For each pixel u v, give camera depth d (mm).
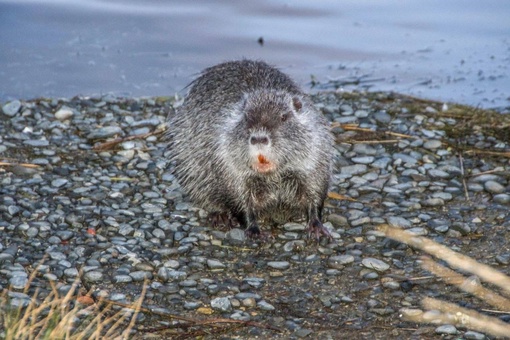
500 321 8469
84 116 14648
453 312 8734
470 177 12258
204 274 9734
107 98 15484
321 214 11016
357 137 13586
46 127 14062
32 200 11500
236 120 10492
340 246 10438
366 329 8445
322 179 10680
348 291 9312
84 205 11445
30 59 18141
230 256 10227
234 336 8336
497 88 16609
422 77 17422
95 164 12867
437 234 10711
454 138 13602
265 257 10203
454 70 17734
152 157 13172
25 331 7605
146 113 14914
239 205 10750
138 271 9672
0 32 19453
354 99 15383
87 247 10219
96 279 9438
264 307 8930
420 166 12664
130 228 10781
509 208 11289
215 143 10828
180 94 16234
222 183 10750
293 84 11672
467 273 9609
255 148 9750
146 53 18641
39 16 20516
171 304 9016
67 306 8648
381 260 10023
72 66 17781
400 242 10406
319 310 8891
